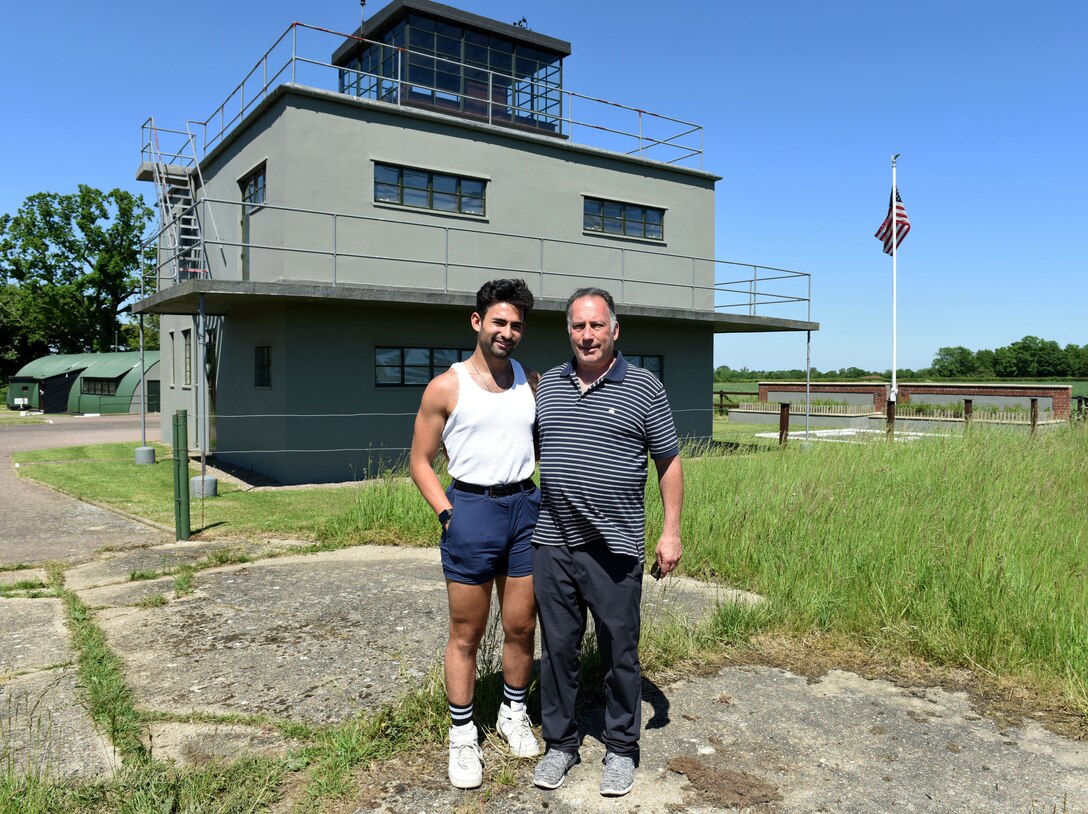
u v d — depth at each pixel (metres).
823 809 2.72
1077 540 5.90
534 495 3.05
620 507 2.80
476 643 3.00
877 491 7.46
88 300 49.75
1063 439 12.34
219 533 7.80
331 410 12.89
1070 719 3.47
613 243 17.05
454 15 16.31
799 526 6.26
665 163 17.75
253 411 13.73
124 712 3.45
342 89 17.69
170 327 18.48
